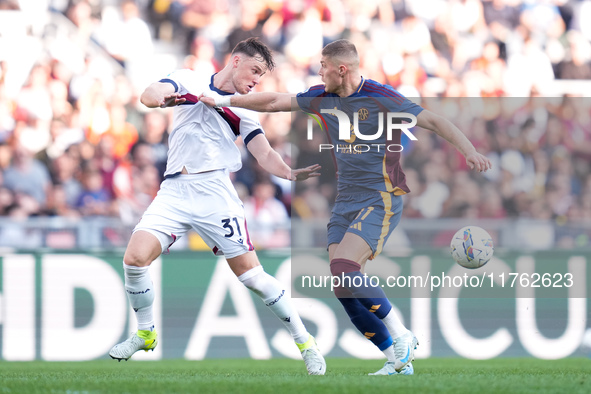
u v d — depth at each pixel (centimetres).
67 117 3444
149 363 2295
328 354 2552
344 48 1411
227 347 2552
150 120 3447
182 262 2553
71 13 3644
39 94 3453
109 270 2538
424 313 2577
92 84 3541
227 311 2561
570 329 2616
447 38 3891
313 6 3816
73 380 1174
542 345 2605
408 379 1173
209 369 1870
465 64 3866
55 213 3228
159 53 3703
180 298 2544
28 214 3203
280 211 3294
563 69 3938
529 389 1014
